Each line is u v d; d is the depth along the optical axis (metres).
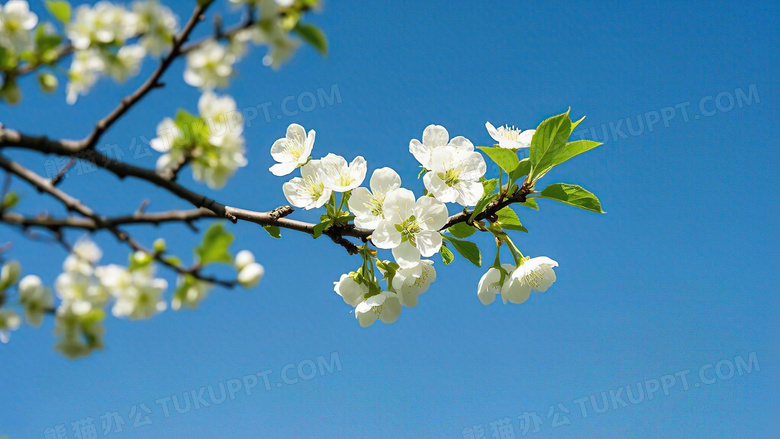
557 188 0.82
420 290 0.85
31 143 0.76
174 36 0.76
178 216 0.77
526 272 0.83
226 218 0.78
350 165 0.83
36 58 0.77
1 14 0.77
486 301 0.84
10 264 0.76
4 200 0.77
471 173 0.83
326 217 0.83
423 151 0.84
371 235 0.82
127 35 0.77
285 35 0.76
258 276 0.78
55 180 0.77
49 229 0.76
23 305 0.76
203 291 0.78
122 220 0.77
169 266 0.77
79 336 0.76
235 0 0.76
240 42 0.77
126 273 0.77
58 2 0.77
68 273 0.76
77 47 0.77
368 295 0.84
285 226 0.81
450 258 0.86
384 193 0.83
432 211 0.82
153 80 0.76
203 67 0.77
